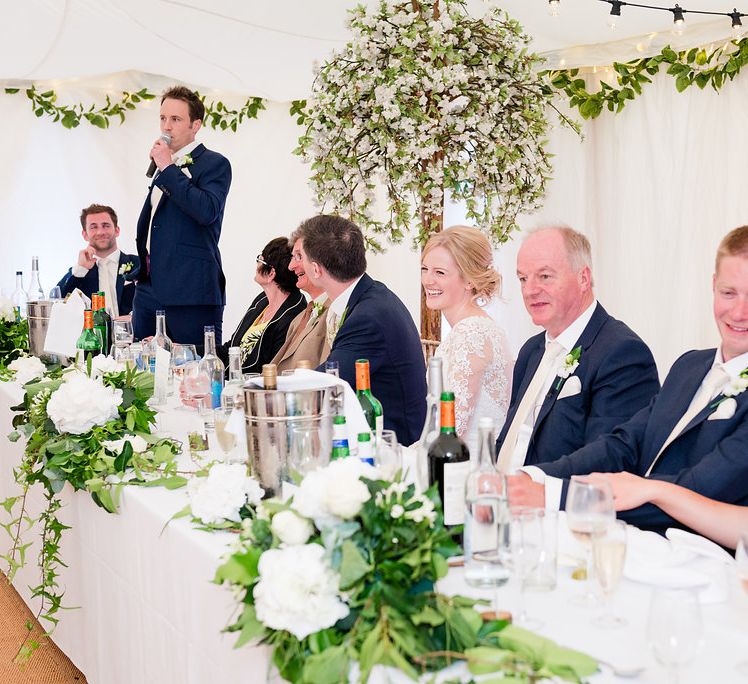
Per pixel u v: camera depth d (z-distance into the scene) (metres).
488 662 1.13
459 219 5.76
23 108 6.13
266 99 6.37
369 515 1.27
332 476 1.30
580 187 4.93
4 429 3.42
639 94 4.68
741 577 1.29
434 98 3.20
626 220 4.79
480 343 2.67
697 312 4.57
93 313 3.57
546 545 1.44
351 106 3.26
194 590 1.69
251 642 1.42
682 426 2.02
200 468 2.20
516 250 5.25
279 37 4.84
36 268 4.82
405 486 1.34
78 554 2.48
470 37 3.25
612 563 1.31
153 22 4.64
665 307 4.68
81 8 4.48
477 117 3.18
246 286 6.59
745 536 1.29
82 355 2.96
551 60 4.70
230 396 2.41
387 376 2.88
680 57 4.45
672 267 4.63
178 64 5.47
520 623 1.30
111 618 2.23
